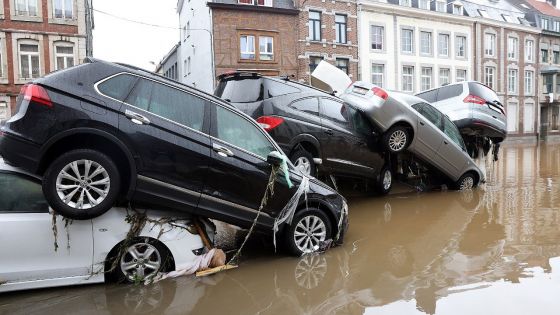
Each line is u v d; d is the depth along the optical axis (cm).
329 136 798
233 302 409
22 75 2189
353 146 852
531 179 1270
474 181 1094
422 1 3291
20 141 402
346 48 2880
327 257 546
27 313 380
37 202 418
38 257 408
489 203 901
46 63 2227
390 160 986
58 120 409
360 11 2931
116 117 431
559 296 415
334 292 434
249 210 506
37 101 407
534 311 383
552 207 847
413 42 3225
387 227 705
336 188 874
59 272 416
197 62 2762
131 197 439
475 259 532
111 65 453
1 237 394
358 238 637
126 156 433
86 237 424
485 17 3641
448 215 789
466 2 3669
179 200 462
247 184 500
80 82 430
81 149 412
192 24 2867
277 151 539
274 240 527
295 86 774
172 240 462
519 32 3906
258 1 2623
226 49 2486
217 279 467
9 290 400
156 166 446
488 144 1284
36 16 2194
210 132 488
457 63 3472
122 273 443
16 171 416
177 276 464
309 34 2745
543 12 4241
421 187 1067
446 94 1237
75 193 409
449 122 1071
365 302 410
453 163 1022
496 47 3728
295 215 541
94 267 428
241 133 516
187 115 479
